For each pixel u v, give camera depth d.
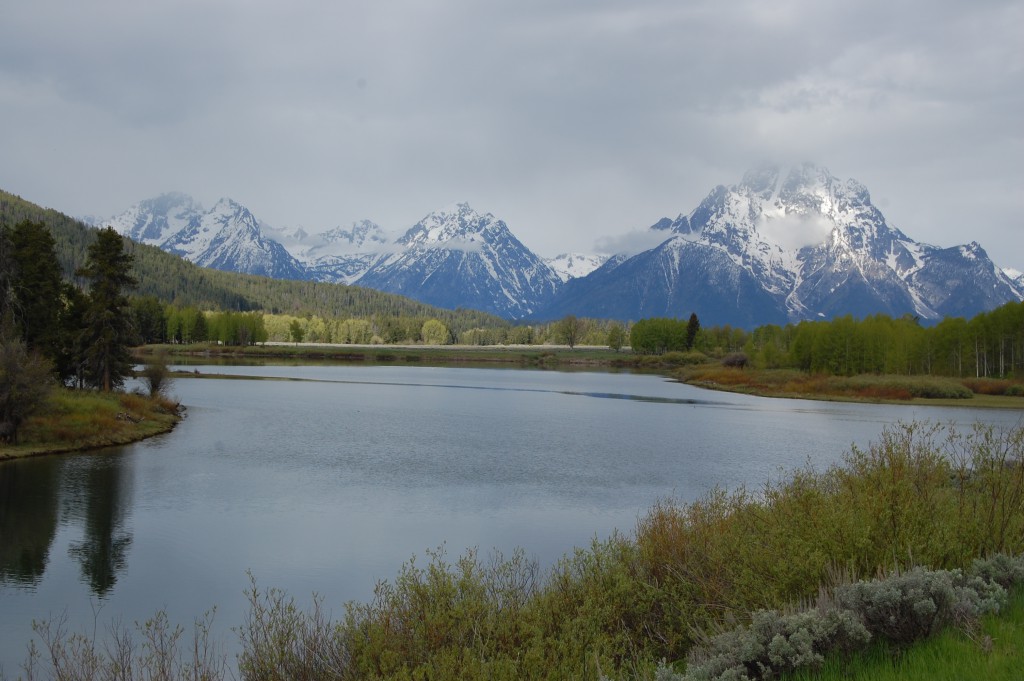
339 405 86.44
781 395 115.12
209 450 51.81
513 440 59.06
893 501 11.77
